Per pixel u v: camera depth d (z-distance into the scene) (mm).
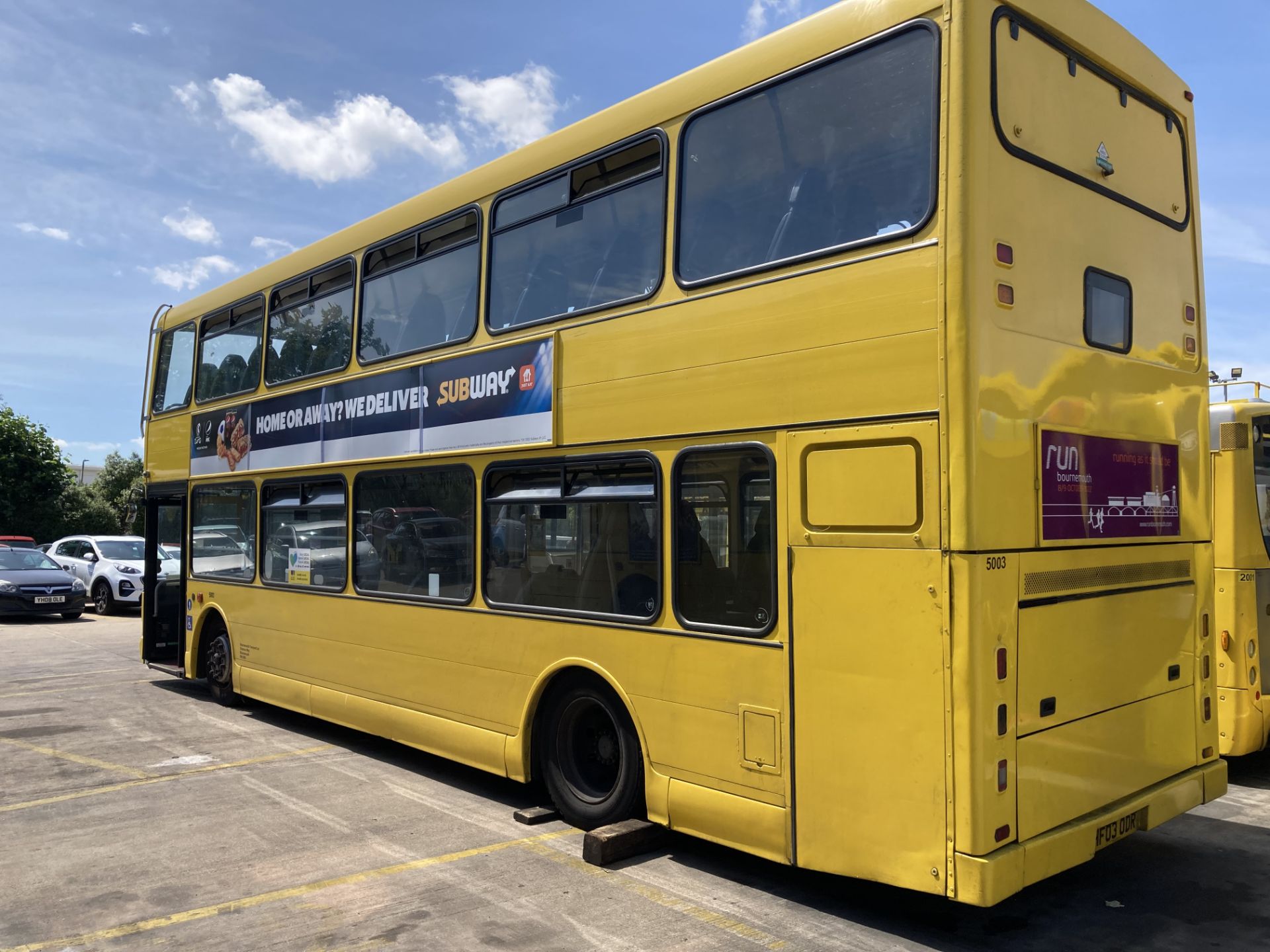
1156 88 4973
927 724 3746
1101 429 4387
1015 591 3820
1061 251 4219
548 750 5730
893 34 4078
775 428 4359
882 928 4270
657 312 5004
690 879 4840
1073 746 4090
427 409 6730
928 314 3807
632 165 5281
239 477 9398
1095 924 4355
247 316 9477
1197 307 5262
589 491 5391
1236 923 4371
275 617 8672
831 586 4098
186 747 8000
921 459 3793
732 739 4531
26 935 4289
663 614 4906
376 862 5152
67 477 37812
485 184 6359
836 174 4230
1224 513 6809
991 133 3883
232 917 4449
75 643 15617
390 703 7062
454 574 6445
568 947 4070
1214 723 5121
